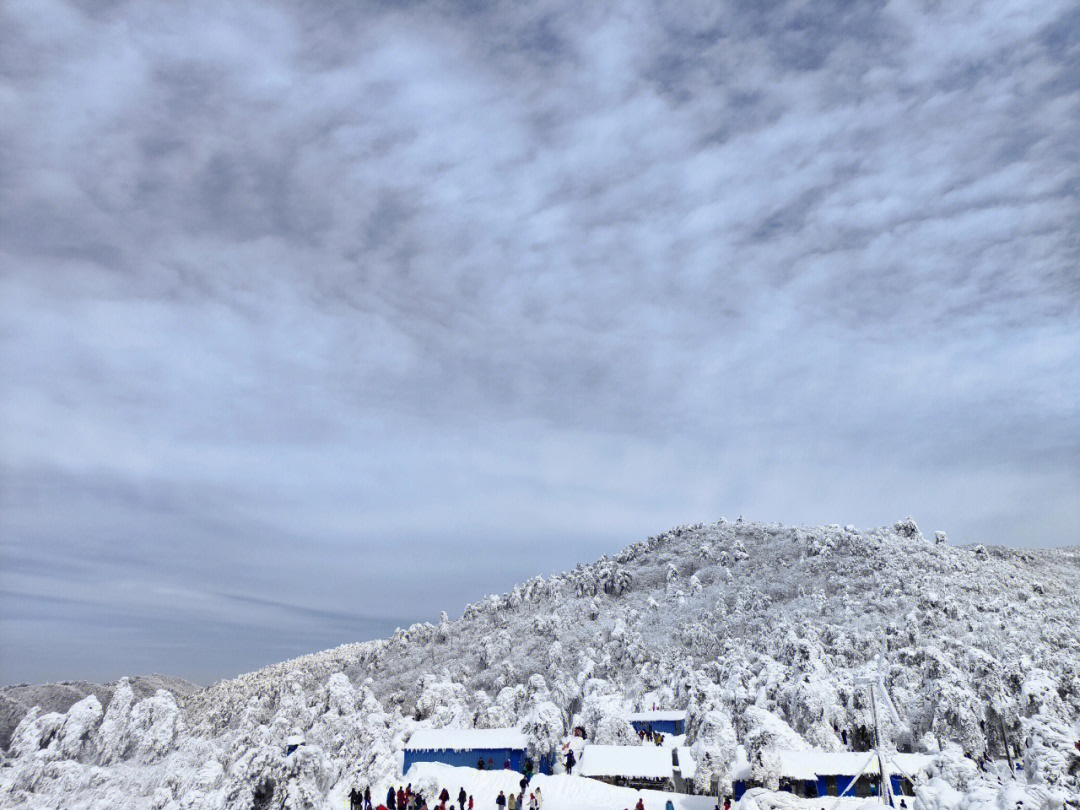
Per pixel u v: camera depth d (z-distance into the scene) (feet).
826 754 182.60
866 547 536.42
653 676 433.48
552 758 222.07
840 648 350.43
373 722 236.22
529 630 589.32
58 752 257.75
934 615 362.74
